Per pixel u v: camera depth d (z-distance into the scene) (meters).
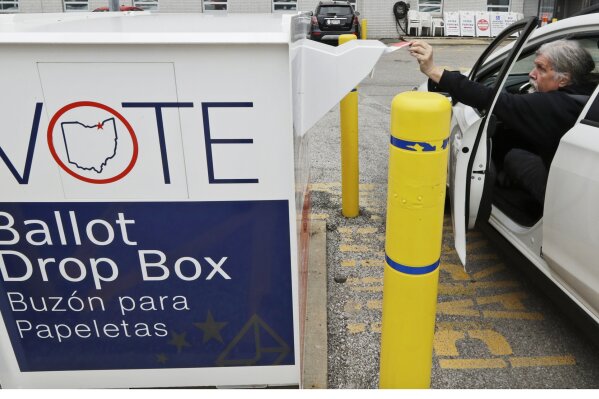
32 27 1.57
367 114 7.24
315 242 3.20
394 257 1.44
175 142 1.41
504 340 2.44
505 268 3.10
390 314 1.51
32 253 1.53
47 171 1.44
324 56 1.65
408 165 1.33
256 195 1.47
